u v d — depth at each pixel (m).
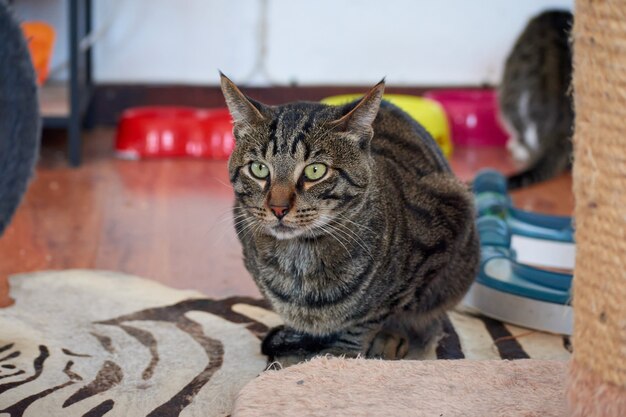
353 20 4.50
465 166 3.87
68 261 2.62
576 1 1.37
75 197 3.28
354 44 4.54
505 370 1.74
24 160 1.55
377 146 2.04
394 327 2.12
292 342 1.99
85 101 3.95
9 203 1.55
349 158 1.83
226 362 1.98
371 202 1.87
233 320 2.21
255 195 1.84
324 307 1.88
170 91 4.45
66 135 4.23
